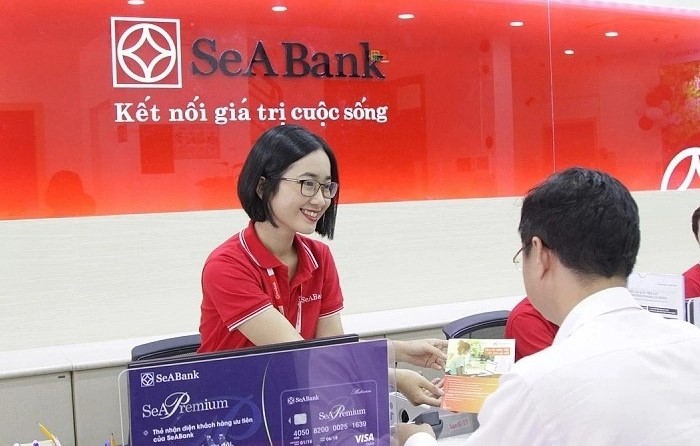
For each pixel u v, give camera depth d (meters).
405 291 3.96
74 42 3.32
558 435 0.98
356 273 3.83
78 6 3.32
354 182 3.88
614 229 1.07
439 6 4.04
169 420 1.24
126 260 3.40
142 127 3.45
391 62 3.95
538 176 4.32
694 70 4.76
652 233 4.57
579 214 1.08
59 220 3.28
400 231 3.93
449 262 4.07
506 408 1.02
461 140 4.12
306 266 1.91
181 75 3.51
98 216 3.36
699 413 0.99
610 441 0.96
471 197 4.16
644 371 1.00
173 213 3.47
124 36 3.40
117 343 3.31
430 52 4.04
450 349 1.76
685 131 4.79
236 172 3.62
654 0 4.62
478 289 4.16
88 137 3.36
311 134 1.82
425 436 1.46
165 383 1.24
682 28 4.72
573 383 0.99
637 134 4.62
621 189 1.11
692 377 1.02
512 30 4.23
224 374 1.27
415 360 1.88
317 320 2.00
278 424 1.30
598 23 4.45
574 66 4.41
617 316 1.07
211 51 3.56
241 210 3.59
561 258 1.10
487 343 1.75
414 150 4.01
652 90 4.66
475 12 4.13
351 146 3.87
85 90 3.35
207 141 3.56
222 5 3.58
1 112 3.22
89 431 2.95
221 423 1.27
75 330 3.32
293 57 3.72
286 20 3.71
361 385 1.35
